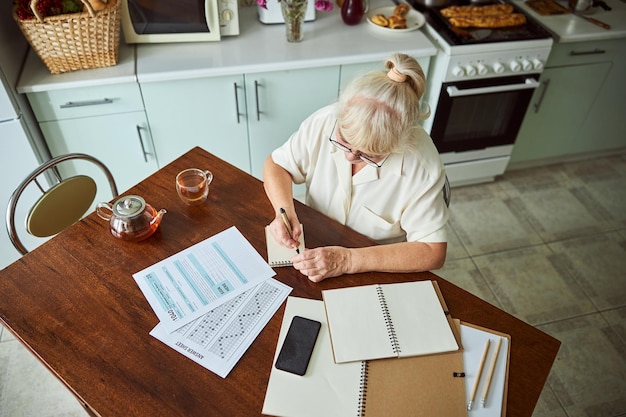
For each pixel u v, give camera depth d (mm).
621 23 2203
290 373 911
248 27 2094
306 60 1886
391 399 881
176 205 1268
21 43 1862
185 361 924
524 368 941
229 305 1030
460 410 872
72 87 1728
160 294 1045
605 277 2145
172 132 2016
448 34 2025
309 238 1191
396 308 1032
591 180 2697
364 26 2135
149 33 1892
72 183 1353
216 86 1903
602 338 1893
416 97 1006
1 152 1753
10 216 1241
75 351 931
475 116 2268
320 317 1014
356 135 999
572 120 2518
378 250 1127
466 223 2395
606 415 1645
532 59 2062
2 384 1663
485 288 2080
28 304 1010
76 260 1108
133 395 869
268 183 1304
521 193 2594
